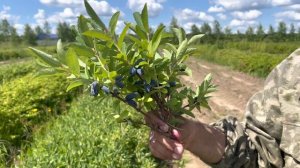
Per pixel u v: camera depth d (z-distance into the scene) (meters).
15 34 65.69
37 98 8.73
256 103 1.90
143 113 1.52
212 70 25.69
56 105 9.34
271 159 1.82
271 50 37.59
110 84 1.37
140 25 1.39
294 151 1.73
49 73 1.35
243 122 1.94
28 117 7.57
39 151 5.00
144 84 1.43
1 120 6.88
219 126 1.94
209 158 1.81
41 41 68.44
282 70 1.87
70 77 1.33
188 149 1.79
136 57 1.37
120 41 1.32
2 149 5.92
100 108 6.96
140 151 5.18
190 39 1.48
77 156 4.50
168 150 1.60
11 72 17.03
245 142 1.86
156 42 1.37
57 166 4.32
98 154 4.66
